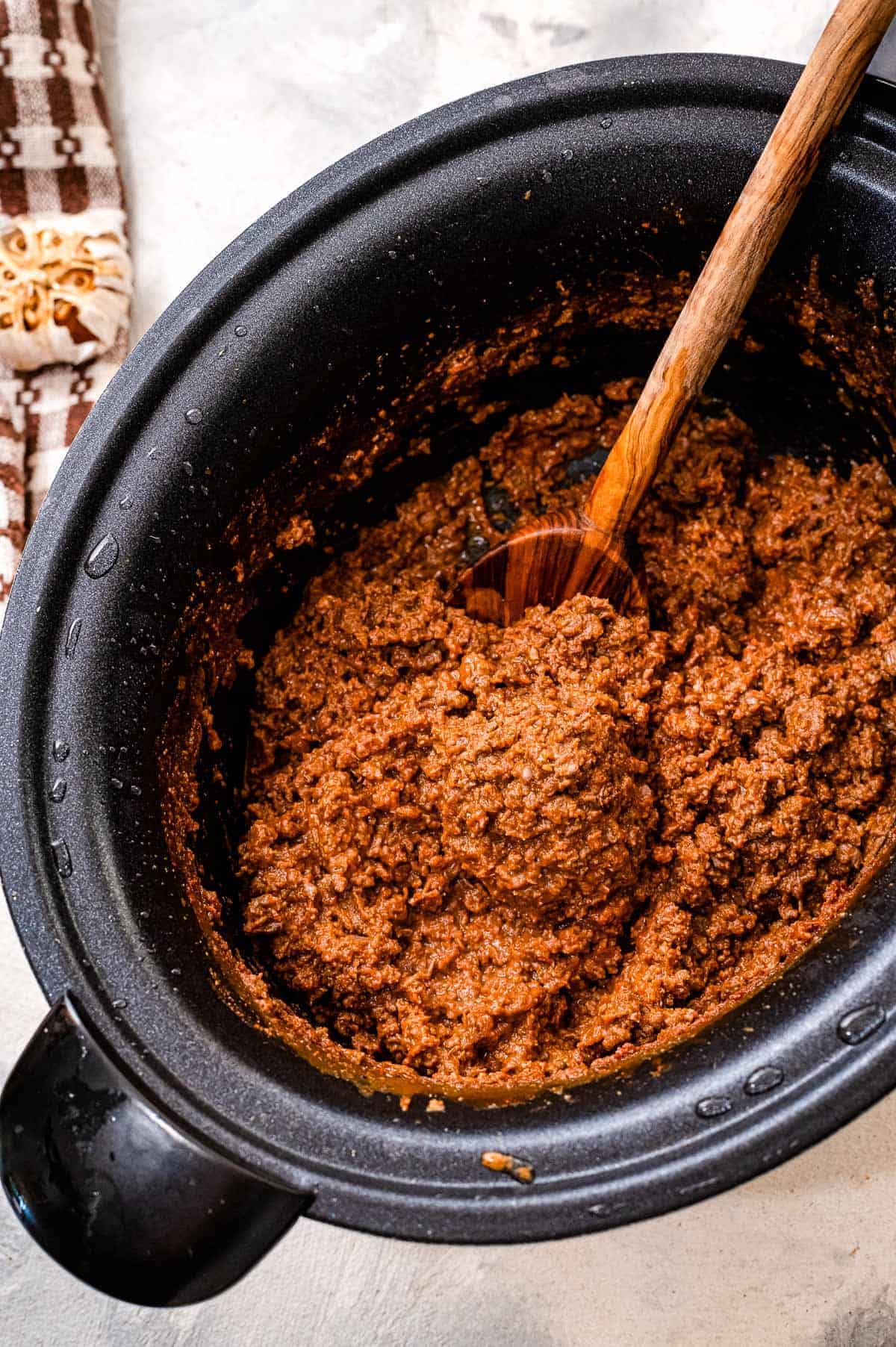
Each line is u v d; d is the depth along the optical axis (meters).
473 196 0.68
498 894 0.71
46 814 0.66
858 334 0.70
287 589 0.74
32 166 0.79
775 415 0.74
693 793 0.71
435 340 0.71
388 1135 0.63
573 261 0.71
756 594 0.74
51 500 0.67
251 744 0.74
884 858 0.67
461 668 0.73
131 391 0.67
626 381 0.75
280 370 0.69
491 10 0.79
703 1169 0.62
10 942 0.77
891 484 0.73
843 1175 0.74
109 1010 0.64
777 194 0.66
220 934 0.69
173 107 0.81
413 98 0.80
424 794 0.72
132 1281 0.62
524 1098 0.66
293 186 0.80
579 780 0.69
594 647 0.72
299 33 0.80
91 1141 0.62
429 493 0.76
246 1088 0.64
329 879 0.72
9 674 0.66
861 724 0.71
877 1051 0.62
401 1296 0.75
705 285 0.67
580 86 0.67
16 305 0.79
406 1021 0.70
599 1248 0.74
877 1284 0.73
